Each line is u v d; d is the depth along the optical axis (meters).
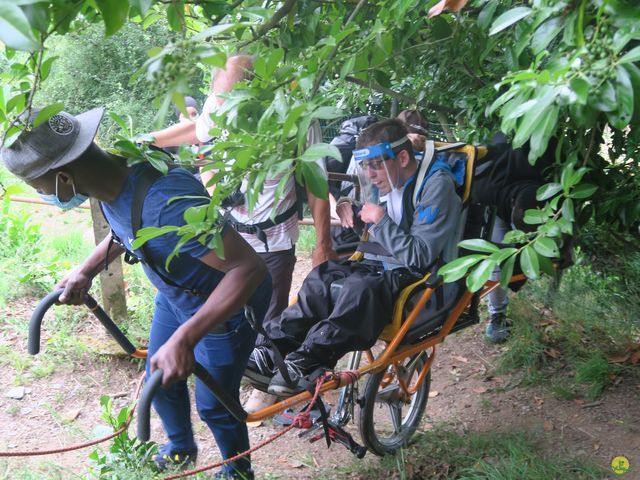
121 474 3.21
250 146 2.16
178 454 3.40
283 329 3.48
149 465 3.37
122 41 9.59
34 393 4.37
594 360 4.57
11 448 3.88
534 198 3.65
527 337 4.95
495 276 4.29
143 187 2.56
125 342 3.26
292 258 4.09
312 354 3.23
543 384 4.56
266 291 3.02
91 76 9.52
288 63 2.96
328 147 1.98
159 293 3.19
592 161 3.38
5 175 7.47
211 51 1.69
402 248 3.30
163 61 1.67
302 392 3.08
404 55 3.44
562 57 2.11
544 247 2.42
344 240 4.34
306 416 3.07
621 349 4.86
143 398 2.38
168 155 2.64
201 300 2.83
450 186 3.40
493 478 3.52
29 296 5.50
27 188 7.91
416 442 3.99
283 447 4.02
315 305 3.46
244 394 4.52
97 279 5.62
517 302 5.31
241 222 3.88
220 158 2.31
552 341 4.98
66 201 2.56
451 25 3.29
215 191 2.22
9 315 5.16
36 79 1.98
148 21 2.94
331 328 3.24
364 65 2.87
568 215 2.48
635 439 3.93
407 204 3.45
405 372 3.73
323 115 2.05
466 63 3.70
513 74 2.21
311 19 2.98
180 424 3.35
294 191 3.92
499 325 5.03
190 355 2.47
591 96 1.90
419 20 2.93
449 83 4.19
